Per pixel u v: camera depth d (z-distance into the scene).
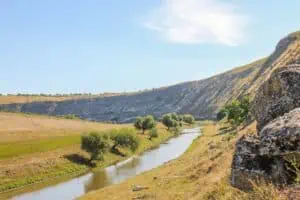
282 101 19.52
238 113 87.44
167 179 45.84
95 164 87.81
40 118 184.62
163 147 114.50
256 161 14.12
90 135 88.31
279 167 13.29
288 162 12.97
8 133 128.88
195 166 44.72
